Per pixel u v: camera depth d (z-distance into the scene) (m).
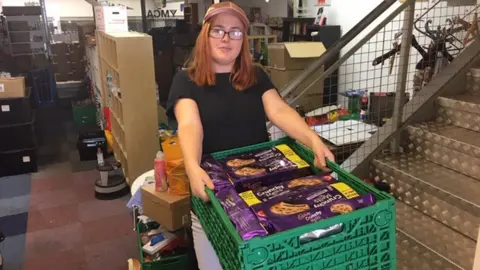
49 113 7.27
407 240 1.96
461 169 2.22
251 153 1.44
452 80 2.59
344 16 4.40
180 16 10.03
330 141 3.11
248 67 1.48
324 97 4.18
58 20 9.45
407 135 2.54
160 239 2.37
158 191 2.35
